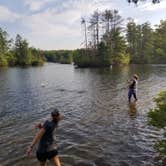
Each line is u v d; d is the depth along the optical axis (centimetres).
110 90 2553
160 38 9269
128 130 1176
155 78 3669
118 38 7794
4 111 1669
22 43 11019
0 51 10556
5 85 3250
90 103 1883
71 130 1196
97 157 873
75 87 2912
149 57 9119
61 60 14238
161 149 866
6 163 835
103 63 7331
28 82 3625
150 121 823
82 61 7612
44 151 675
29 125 1311
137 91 2408
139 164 812
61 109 1703
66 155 893
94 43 7906
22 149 959
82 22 7931
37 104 1906
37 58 11612
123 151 923
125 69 6062
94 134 1130
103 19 7819
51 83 3450
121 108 1664
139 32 9575
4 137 1113
